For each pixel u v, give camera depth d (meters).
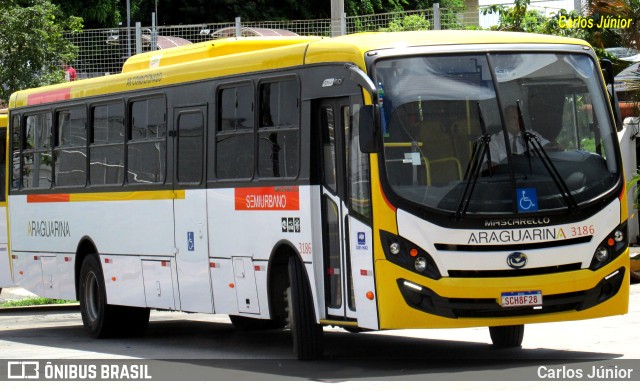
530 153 14.66
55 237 23.00
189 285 18.84
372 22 32.72
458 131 14.61
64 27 38.88
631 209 33.06
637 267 27.48
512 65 15.02
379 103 14.58
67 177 22.58
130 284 20.56
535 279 14.38
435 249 14.26
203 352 18.61
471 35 15.29
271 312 16.80
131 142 20.45
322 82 15.61
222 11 66.44
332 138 15.54
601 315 14.81
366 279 14.69
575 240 14.63
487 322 14.30
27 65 36.34
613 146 15.24
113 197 20.95
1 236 28.95
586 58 15.48
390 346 17.89
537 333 18.27
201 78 18.47
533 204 14.48
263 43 19.11
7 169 24.84
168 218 19.33
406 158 14.47
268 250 16.72
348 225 15.11
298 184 16.02
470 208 14.33
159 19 67.25
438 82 14.74
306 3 67.31
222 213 17.86
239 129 17.52
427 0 63.19
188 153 18.80
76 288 22.44
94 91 21.67
